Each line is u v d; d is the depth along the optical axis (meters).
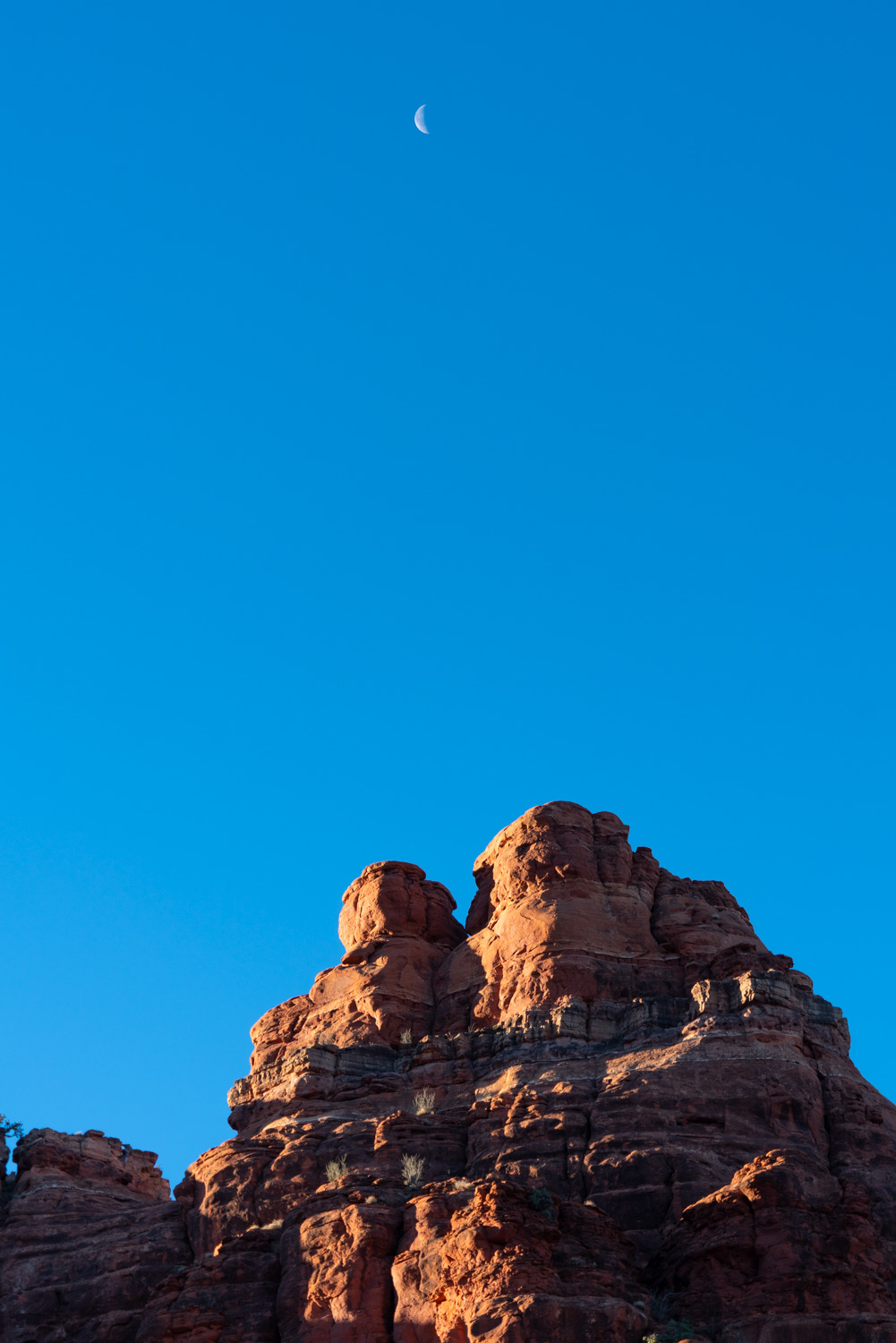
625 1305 55.03
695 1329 56.78
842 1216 59.34
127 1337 67.12
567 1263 57.62
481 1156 70.38
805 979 77.88
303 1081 79.12
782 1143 69.06
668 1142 68.50
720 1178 66.75
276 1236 65.44
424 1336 57.09
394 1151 71.12
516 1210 58.44
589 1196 67.19
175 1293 63.91
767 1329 55.88
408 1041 81.25
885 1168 69.06
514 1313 53.97
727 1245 58.81
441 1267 57.97
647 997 77.25
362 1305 59.16
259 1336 61.19
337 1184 66.38
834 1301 56.97
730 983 75.25
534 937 80.81
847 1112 70.94
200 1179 74.56
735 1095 70.44
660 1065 72.06
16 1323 69.75
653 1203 66.06
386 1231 60.84
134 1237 72.94
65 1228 76.06
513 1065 75.62
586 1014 76.88
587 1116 70.69
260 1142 75.00
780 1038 72.62
